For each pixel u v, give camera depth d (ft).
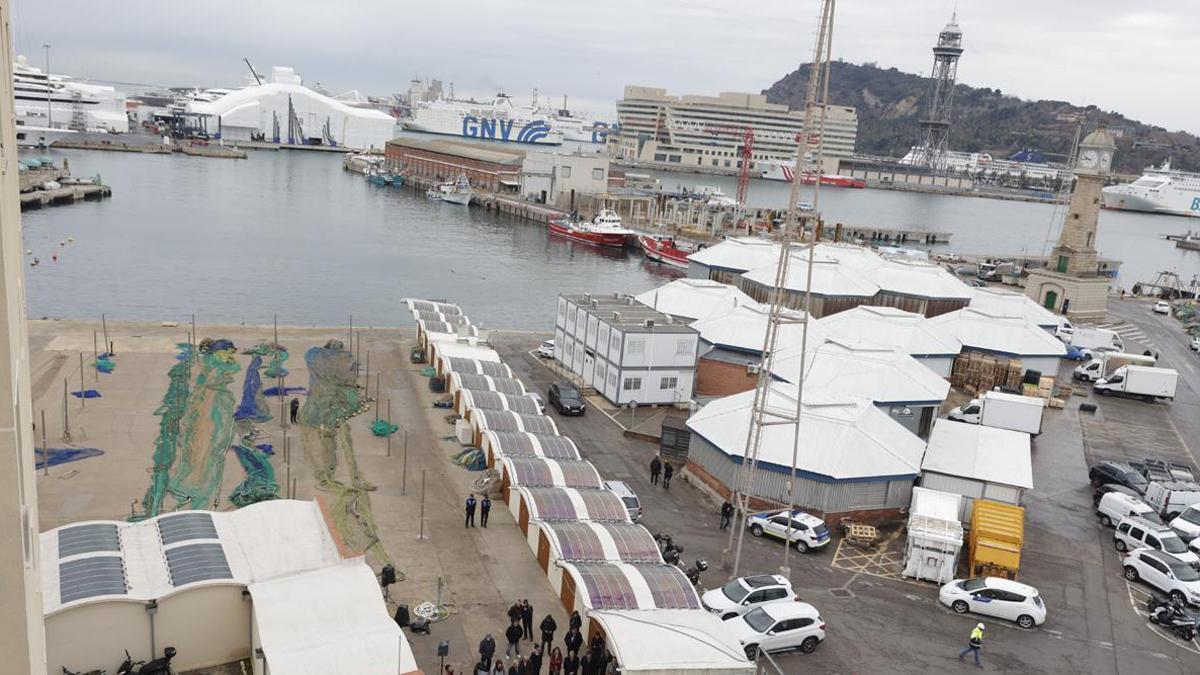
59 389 197.47
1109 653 127.34
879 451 169.27
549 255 584.40
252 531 116.26
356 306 388.57
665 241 592.19
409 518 149.38
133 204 638.12
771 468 166.09
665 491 177.06
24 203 562.66
